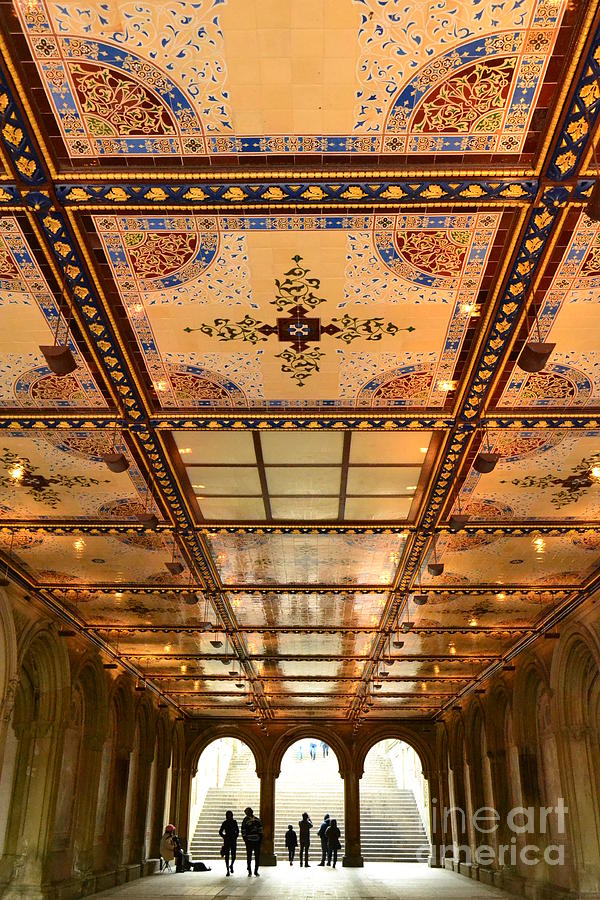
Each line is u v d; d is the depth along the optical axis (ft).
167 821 84.38
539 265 18.61
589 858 43.47
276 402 24.73
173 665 64.90
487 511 33.22
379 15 12.85
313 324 20.84
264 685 74.33
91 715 56.18
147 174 15.85
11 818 44.55
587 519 33.65
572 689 46.52
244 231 17.53
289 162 15.69
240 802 111.65
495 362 22.45
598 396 24.52
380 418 25.49
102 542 36.91
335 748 93.50
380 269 18.72
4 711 38.50
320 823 108.47
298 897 52.29
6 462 29.12
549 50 13.44
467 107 14.49
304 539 36.22
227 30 13.10
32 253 18.44
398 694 78.28
